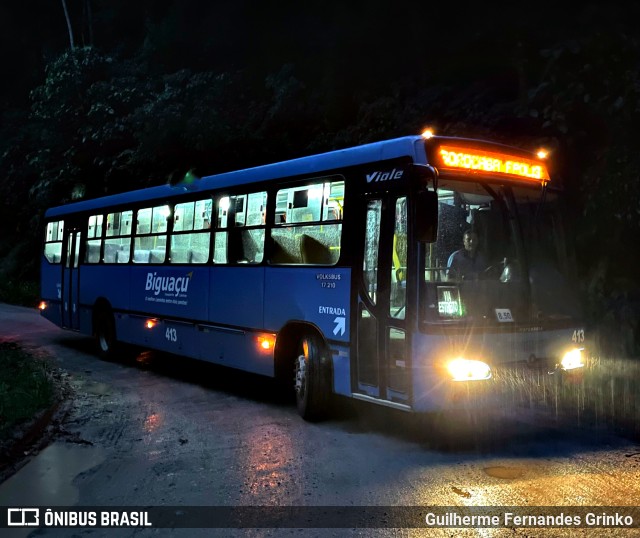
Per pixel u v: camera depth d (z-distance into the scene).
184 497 5.29
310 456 6.21
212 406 8.45
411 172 6.11
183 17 22.16
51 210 15.14
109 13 27.66
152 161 20.05
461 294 6.24
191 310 9.88
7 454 6.41
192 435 7.08
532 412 7.65
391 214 6.59
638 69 9.82
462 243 6.38
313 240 7.65
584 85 10.12
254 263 8.58
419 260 6.14
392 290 6.48
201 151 18.88
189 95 19.31
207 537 4.55
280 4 18.97
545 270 6.75
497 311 6.32
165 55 22.66
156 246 10.95
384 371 6.52
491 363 6.16
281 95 17.53
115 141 21.62
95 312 12.81
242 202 8.97
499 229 6.57
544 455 6.14
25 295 25.17
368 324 6.77
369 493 5.25
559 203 7.05
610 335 10.05
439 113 13.62
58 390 9.22
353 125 16.14
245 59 21.08
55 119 23.02
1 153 30.27
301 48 18.78
